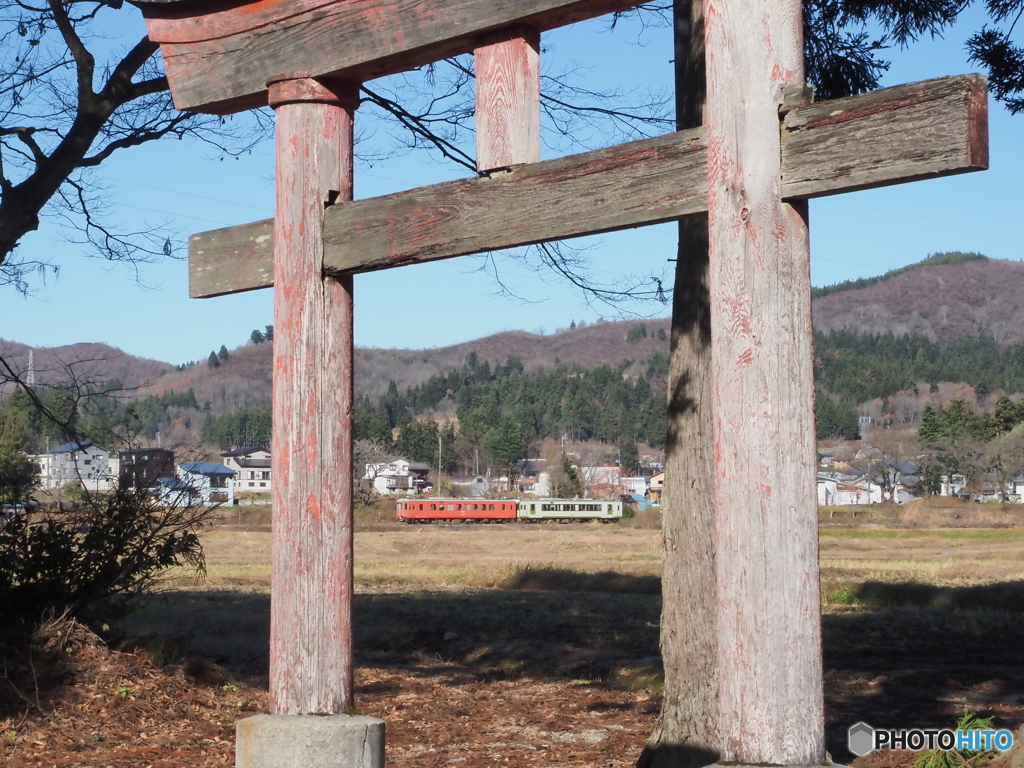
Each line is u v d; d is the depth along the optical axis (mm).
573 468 118562
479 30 3582
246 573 31859
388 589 28609
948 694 10367
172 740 8414
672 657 6664
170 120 10398
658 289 9109
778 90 2900
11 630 9234
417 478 126438
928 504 84062
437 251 3654
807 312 2896
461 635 16531
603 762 7887
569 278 9156
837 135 2779
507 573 32125
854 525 72125
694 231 6734
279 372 4016
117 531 10102
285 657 3928
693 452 6625
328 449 3975
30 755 7625
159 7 4465
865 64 8867
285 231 4043
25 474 10805
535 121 3572
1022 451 88000
